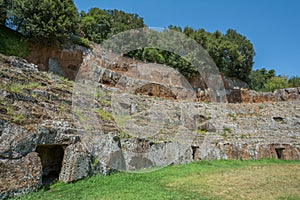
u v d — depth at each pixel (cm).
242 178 746
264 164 1104
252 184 659
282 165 1069
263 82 3300
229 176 780
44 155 707
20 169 498
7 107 575
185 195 520
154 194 513
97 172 701
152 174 783
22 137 527
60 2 1603
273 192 572
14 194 461
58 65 1564
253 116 1809
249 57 2731
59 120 723
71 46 1666
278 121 1755
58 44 1596
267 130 1605
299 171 897
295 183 678
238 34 2847
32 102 695
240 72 2612
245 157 1313
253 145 1370
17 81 768
